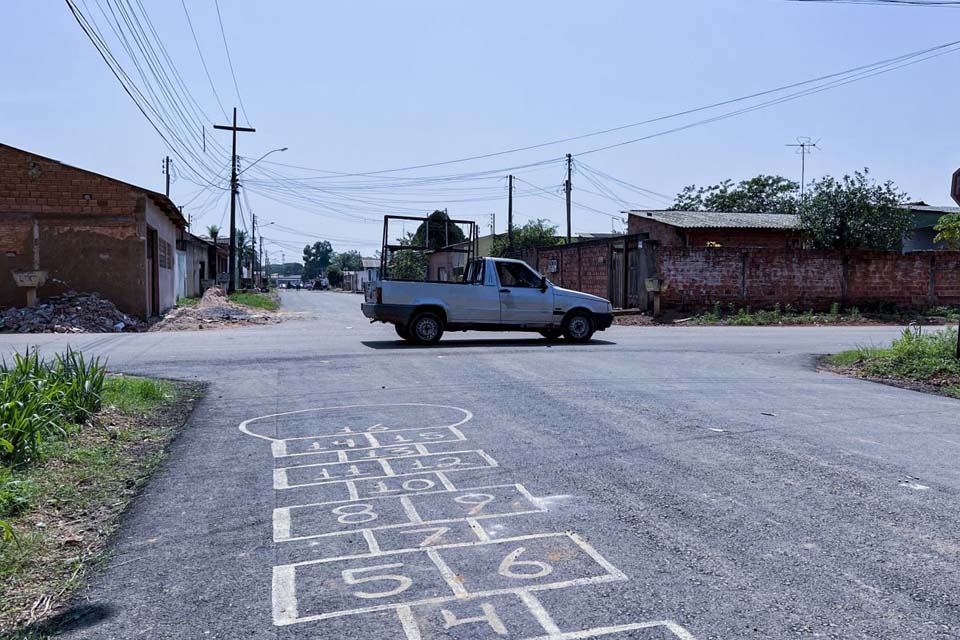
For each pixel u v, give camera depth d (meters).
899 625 3.55
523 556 4.39
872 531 4.80
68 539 4.74
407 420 8.16
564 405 8.98
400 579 4.09
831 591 3.92
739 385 10.67
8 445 5.69
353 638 3.46
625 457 6.59
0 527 4.71
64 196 22.95
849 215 31.61
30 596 3.95
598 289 31.58
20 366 7.73
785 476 6.02
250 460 6.61
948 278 29.30
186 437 7.45
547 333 18.16
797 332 21.27
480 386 10.38
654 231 36.72
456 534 4.77
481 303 16.62
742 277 27.53
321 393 9.83
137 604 3.84
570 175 46.91
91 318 21.39
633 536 4.71
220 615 3.70
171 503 5.45
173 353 14.09
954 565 4.26
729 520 5.00
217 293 35.12
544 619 3.62
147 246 24.69
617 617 3.63
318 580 4.10
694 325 25.00
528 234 53.88
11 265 22.66
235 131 42.59
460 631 3.51
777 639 3.41
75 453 6.46
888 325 25.33
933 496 5.52
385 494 5.62
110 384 9.28
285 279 169.75
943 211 36.84
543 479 5.95
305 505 5.38
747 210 54.72
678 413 8.51
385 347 15.62
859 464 6.38
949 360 11.73
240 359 13.17
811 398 9.66
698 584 4.00
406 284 16.20
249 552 4.51
